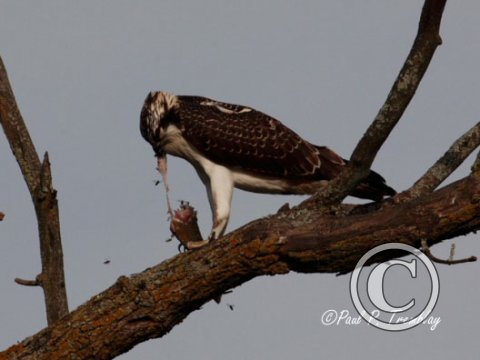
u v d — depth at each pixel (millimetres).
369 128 10102
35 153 12109
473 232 9867
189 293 10656
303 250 10234
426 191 10336
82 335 10781
